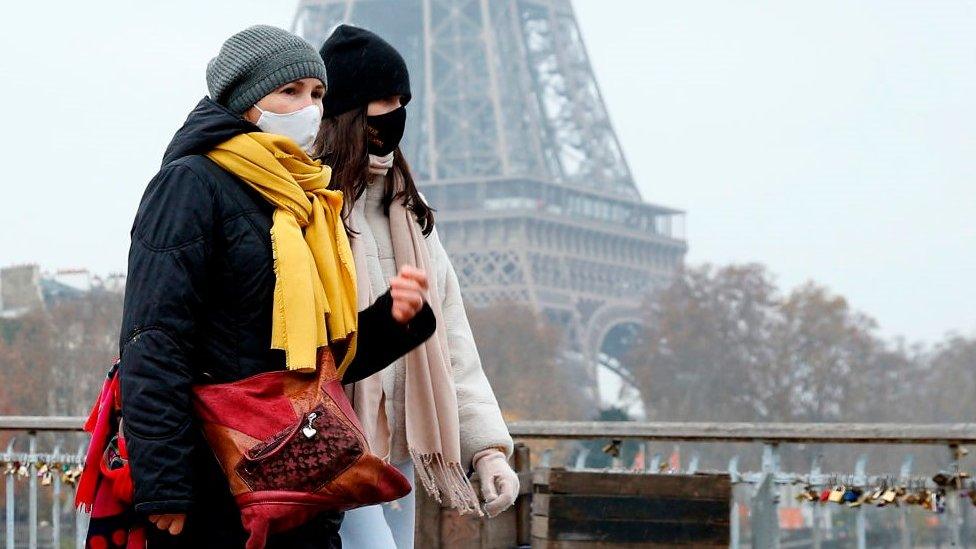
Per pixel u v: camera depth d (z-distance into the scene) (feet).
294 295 21.47
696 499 33.68
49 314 371.56
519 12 653.30
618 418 407.44
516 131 619.26
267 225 21.91
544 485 34.06
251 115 23.09
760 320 613.52
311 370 21.40
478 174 611.88
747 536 36.01
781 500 39.01
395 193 27.35
